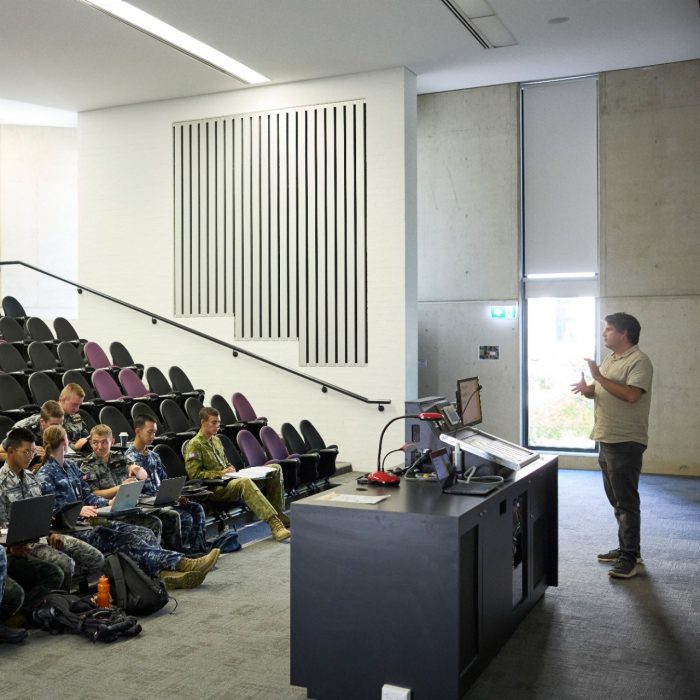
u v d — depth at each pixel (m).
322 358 9.45
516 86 10.16
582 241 10.02
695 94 9.45
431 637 3.21
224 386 9.88
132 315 10.30
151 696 3.47
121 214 10.39
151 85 9.64
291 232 9.60
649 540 6.34
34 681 3.63
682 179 9.51
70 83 9.55
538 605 4.72
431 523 3.22
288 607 4.70
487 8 7.71
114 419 7.19
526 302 10.34
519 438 10.18
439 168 10.52
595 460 9.91
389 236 9.12
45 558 4.54
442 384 10.55
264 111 9.72
